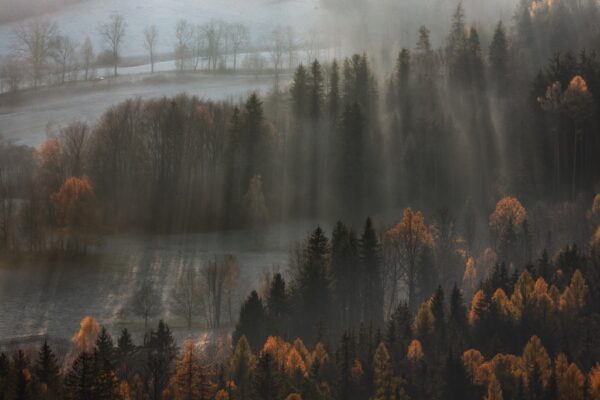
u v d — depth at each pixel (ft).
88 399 317.83
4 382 323.37
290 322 415.03
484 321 387.96
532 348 347.56
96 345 370.53
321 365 352.08
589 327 375.86
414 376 344.49
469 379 341.82
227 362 371.56
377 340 377.91
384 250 471.62
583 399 324.80
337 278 442.91
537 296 390.01
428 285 456.86
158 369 342.44
